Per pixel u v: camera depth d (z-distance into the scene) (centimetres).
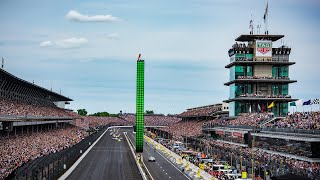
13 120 10725
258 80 17638
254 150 11612
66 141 16275
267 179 8194
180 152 15275
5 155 9356
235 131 13612
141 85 14100
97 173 10338
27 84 15175
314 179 7212
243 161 10269
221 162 11344
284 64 18012
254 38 18425
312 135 8788
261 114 15212
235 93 17888
